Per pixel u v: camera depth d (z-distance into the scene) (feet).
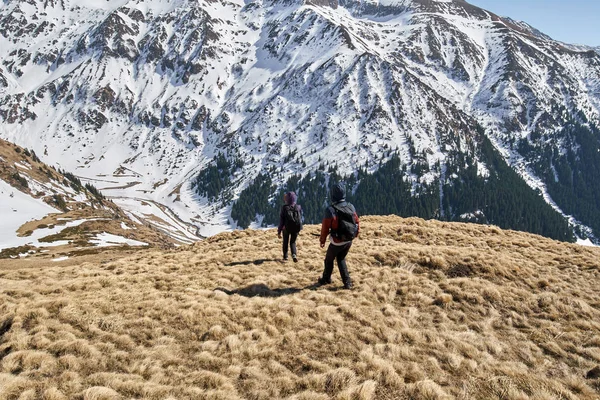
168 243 462.60
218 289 38.27
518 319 34.09
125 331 28.35
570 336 30.81
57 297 33.71
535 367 26.89
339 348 27.76
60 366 23.50
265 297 36.65
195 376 23.59
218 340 28.27
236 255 53.01
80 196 636.48
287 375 24.32
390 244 57.72
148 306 32.45
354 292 37.52
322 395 22.11
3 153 625.82
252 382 23.41
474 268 44.60
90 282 38.34
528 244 63.21
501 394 23.36
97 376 22.65
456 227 78.69
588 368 26.68
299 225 47.42
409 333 30.09
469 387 23.89
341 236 36.11
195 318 30.55
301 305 33.83
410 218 86.89
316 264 47.06
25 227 395.75
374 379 24.08
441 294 36.91
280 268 45.83
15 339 25.95
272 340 28.27
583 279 45.01
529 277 43.73
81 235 388.78
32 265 166.61
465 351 28.25
